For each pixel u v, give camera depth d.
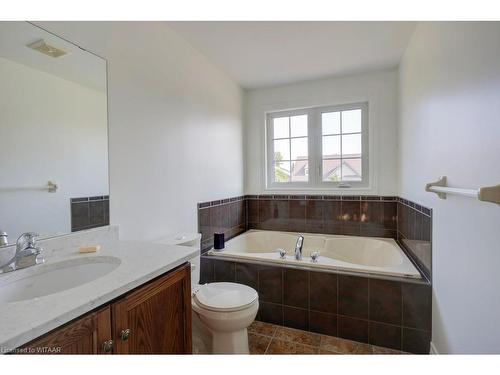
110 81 1.43
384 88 2.66
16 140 1.02
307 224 2.97
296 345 1.74
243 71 2.66
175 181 1.96
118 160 1.47
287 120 3.14
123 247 1.20
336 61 2.44
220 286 1.67
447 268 1.35
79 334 0.68
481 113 0.98
